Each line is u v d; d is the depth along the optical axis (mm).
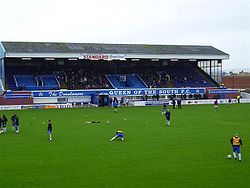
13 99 70062
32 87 77000
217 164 24484
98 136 36094
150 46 91375
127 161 25375
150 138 34812
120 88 80688
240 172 22469
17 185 20094
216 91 84062
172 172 22531
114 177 21500
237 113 58531
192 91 82625
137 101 75188
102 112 60906
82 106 73312
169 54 83375
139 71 92250
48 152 28516
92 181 20734
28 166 24109
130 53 80688
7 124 45625
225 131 39250
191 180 20875
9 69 83188
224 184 20125
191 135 36562
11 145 31500
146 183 20359
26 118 52219
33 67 85312
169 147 30297
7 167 23875
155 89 80000
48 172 22625
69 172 22594
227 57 88312
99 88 80375
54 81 81625
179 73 93875
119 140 33750
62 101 74688
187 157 26547
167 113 44469
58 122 47469
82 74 86375
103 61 90188
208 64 93812
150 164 24516
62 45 83062
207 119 50344
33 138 35094
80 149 29609
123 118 51812
